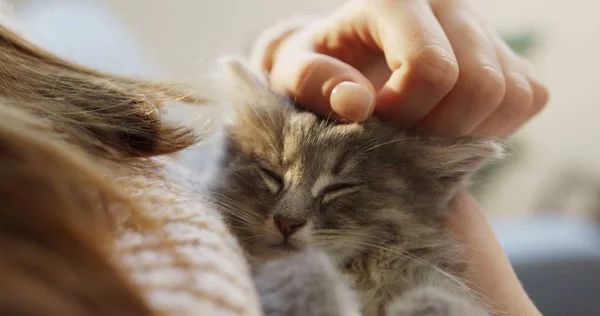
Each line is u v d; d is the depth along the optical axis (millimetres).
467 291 287
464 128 301
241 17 587
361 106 283
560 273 403
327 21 324
